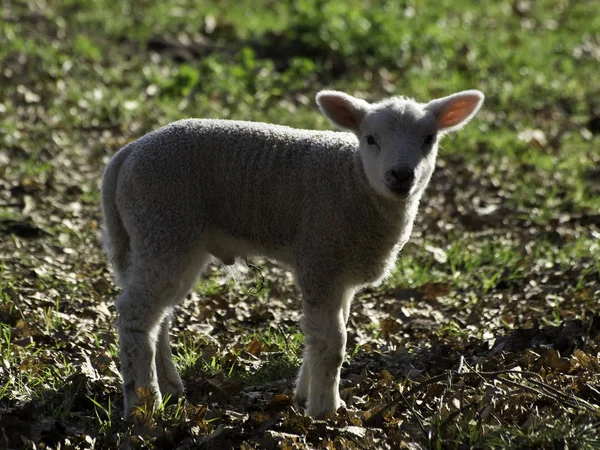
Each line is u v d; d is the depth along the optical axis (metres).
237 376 11.82
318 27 30.22
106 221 11.52
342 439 9.45
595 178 21.50
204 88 26.89
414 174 10.49
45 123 23.59
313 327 10.63
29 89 25.42
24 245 17.45
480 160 22.41
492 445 9.01
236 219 11.27
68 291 15.41
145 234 10.75
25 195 19.88
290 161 11.07
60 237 17.91
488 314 14.43
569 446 8.88
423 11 34.31
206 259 11.66
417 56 30.11
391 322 14.12
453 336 13.45
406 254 17.69
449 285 16.02
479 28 33.78
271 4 35.12
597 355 11.40
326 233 10.72
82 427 10.42
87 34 30.28
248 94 26.59
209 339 13.70
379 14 31.00
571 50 31.62
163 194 10.79
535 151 22.84
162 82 26.83
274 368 12.52
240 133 11.28
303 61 28.23
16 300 14.35
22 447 9.69
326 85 27.91
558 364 11.28
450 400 10.00
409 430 9.72
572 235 17.95
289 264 11.45
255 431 9.96
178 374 11.68
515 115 25.70
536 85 28.05
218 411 10.54
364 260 10.93
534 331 12.80
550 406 10.02
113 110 24.80
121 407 11.08
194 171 11.03
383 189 10.53
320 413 10.53
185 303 15.22
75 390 11.27
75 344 13.00
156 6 33.59
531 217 19.22
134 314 10.65
